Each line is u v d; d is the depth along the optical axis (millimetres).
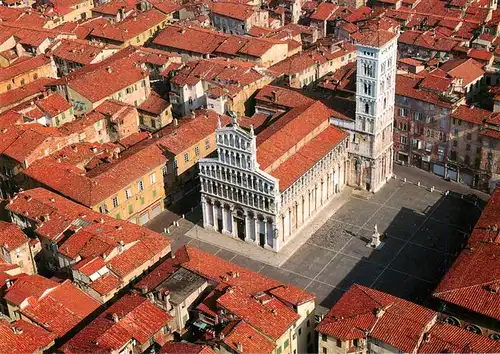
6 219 171250
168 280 133000
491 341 112375
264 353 115562
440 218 175875
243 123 193625
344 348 117312
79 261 141750
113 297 136750
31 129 186000
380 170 188750
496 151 180625
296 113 182125
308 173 169875
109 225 150500
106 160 182000
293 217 169250
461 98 188875
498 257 131000
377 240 165375
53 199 160875
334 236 170750
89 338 118812
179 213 183500
